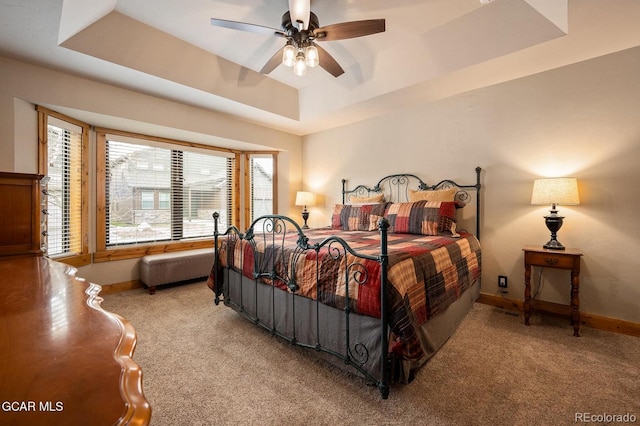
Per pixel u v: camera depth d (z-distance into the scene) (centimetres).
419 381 164
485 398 150
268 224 464
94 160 326
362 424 133
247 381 166
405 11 229
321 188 460
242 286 246
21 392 44
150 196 379
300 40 207
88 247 319
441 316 196
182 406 145
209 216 439
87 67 248
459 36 244
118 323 72
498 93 288
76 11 187
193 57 279
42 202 200
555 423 133
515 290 280
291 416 138
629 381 164
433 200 297
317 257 178
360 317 159
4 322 71
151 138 372
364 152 402
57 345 60
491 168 294
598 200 239
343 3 220
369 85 317
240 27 201
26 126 246
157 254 368
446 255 211
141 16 231
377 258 151
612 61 233
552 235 246
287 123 417
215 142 414
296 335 194
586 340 215
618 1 180
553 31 208
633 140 226
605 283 237
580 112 247
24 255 166
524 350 200
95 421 39
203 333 227
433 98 325
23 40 208
